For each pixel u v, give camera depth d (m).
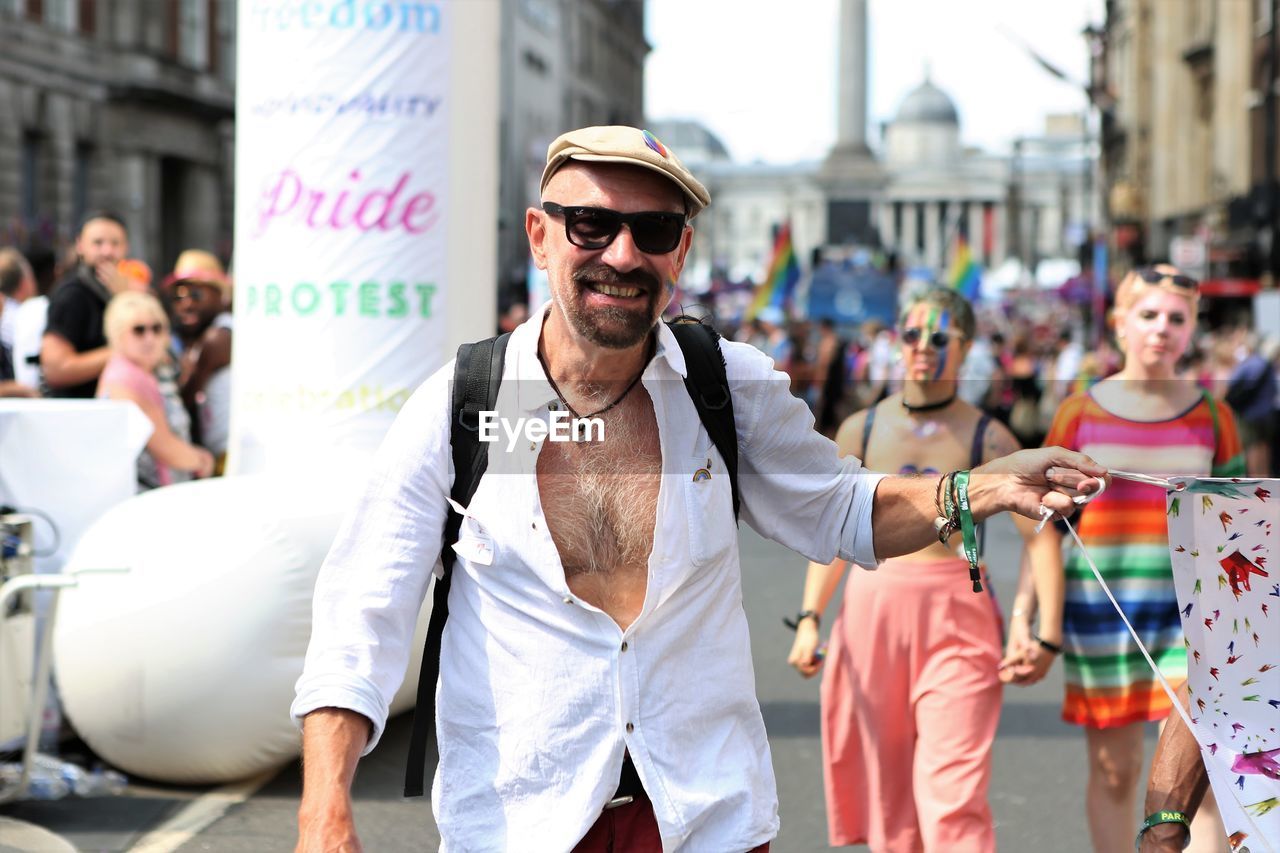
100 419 6.28
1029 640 4.42
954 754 4.21
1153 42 56.88
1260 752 2.76
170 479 7.11
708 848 2.52
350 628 2.53
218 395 8.11
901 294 44.16
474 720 2.53
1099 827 4.56
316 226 6.54
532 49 60.56
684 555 2.55
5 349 9.30
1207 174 51.09
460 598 2.59
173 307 8.97
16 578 5.20
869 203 77.38
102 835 5.13
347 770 2.44
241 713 5.49
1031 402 6.67
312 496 5.86
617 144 2.48
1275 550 2.75
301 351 6.56
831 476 2.74
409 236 6.57
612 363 2.58
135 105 42.22
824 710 4.43
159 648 5.44
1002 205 113.56
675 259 2.56
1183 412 4.44
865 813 4.42
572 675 2.50
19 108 36.78
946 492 2.71
